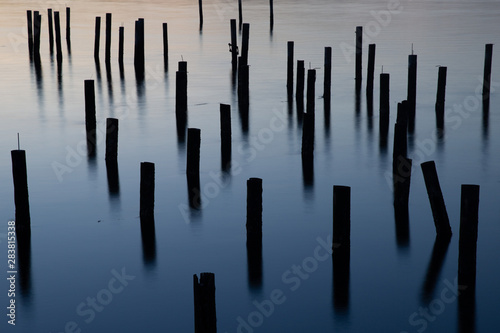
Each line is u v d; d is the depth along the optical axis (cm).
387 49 3241
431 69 2741
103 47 3384
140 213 1238
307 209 1293
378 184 1425
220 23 4297
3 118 1989
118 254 1114
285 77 2619
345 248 1083
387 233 1180
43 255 1109
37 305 962
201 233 1191
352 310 948
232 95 2308
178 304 966
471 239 986
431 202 1166
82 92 2355
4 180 1455
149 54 3159
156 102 2208
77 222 1238
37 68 2848
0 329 905
